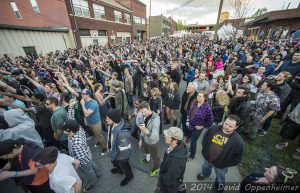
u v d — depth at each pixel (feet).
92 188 10.39
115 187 10.45
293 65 16.92
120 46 62.28
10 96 12.71
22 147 7.55
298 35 46.70
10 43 42.47
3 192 10.09
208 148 8.79
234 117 7.64
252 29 104.06
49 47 52.60
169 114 17.26
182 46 59.93
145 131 9.33
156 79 20.07
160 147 14.03
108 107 17.34
